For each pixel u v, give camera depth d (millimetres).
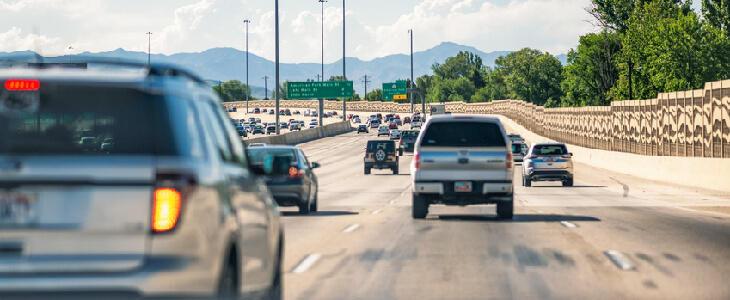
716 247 23188
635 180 72125
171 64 9383
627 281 17234
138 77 8477
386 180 75812
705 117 72125
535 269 18969
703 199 48125
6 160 7938
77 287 7781
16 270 7836
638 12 183250
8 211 7910
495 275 18062
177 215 7922
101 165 7961
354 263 20031
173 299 7910
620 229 28641
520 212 37469
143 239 7887
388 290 16141
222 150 9430
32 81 8203
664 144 88000
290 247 23422
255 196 10477
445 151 31422
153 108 8367
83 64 9047
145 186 7949
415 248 23109
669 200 47281
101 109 8945
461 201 31812
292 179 35531
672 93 84250
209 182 8266
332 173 90312
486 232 27625
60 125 9906
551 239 25359
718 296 15547
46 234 7879
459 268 19141
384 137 196625
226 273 8695
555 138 171000
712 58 159625
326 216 35312
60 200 7922
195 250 7969
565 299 15188
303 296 15461
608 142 120000
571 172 62281
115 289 7797
